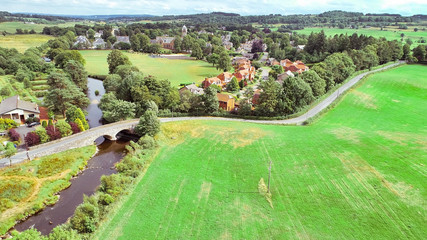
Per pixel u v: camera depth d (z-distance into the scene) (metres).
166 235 41.62
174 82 144.38
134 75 106.19
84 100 96.81
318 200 48.31
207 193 52.03
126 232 41.94
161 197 50.62
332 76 120.00
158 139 75.94
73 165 64.56
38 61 152.00
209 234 41.84
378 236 39.69
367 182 51.19
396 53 171.62
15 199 51.06
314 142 69.44
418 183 48.81
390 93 110.69
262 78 162.12
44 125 82.50
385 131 73.38
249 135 76.69
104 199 47.09
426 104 97.56
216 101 96.62
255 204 48.72
